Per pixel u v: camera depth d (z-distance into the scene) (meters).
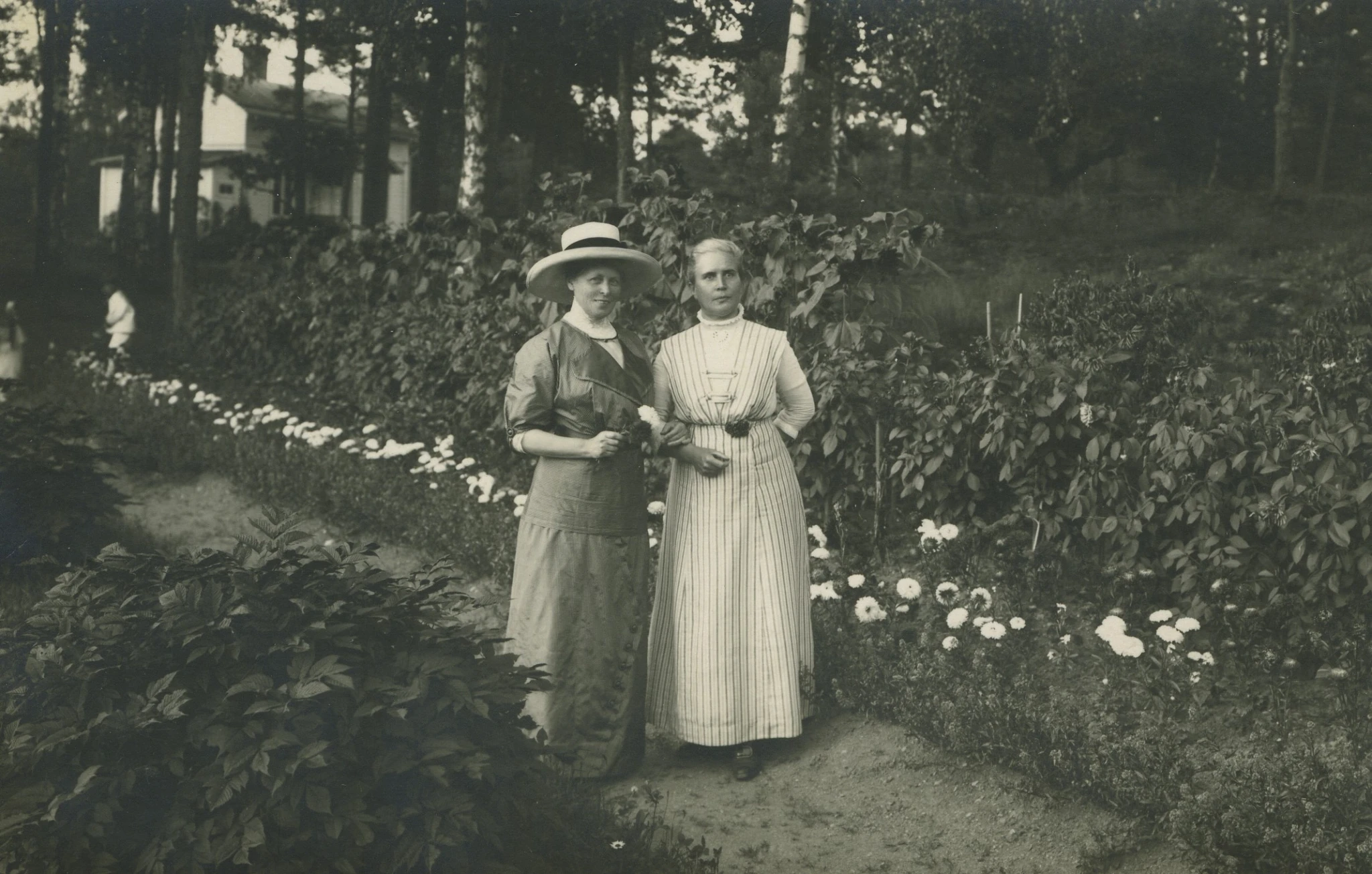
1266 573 3.89
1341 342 4.80
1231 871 2.69
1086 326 5.50
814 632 4.18
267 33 26.86
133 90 28.44
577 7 18.42
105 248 33.38
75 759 2.22
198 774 2.24
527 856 2.71
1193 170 33.94
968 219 14.79
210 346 12.03
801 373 3.80
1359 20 31.34
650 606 4.35
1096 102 24.38
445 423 7.46
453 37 19.36
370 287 9.48
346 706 2.37
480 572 5.89
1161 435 4.26
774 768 3.72
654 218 5.84
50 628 2.42
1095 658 3.79
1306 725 3.28
